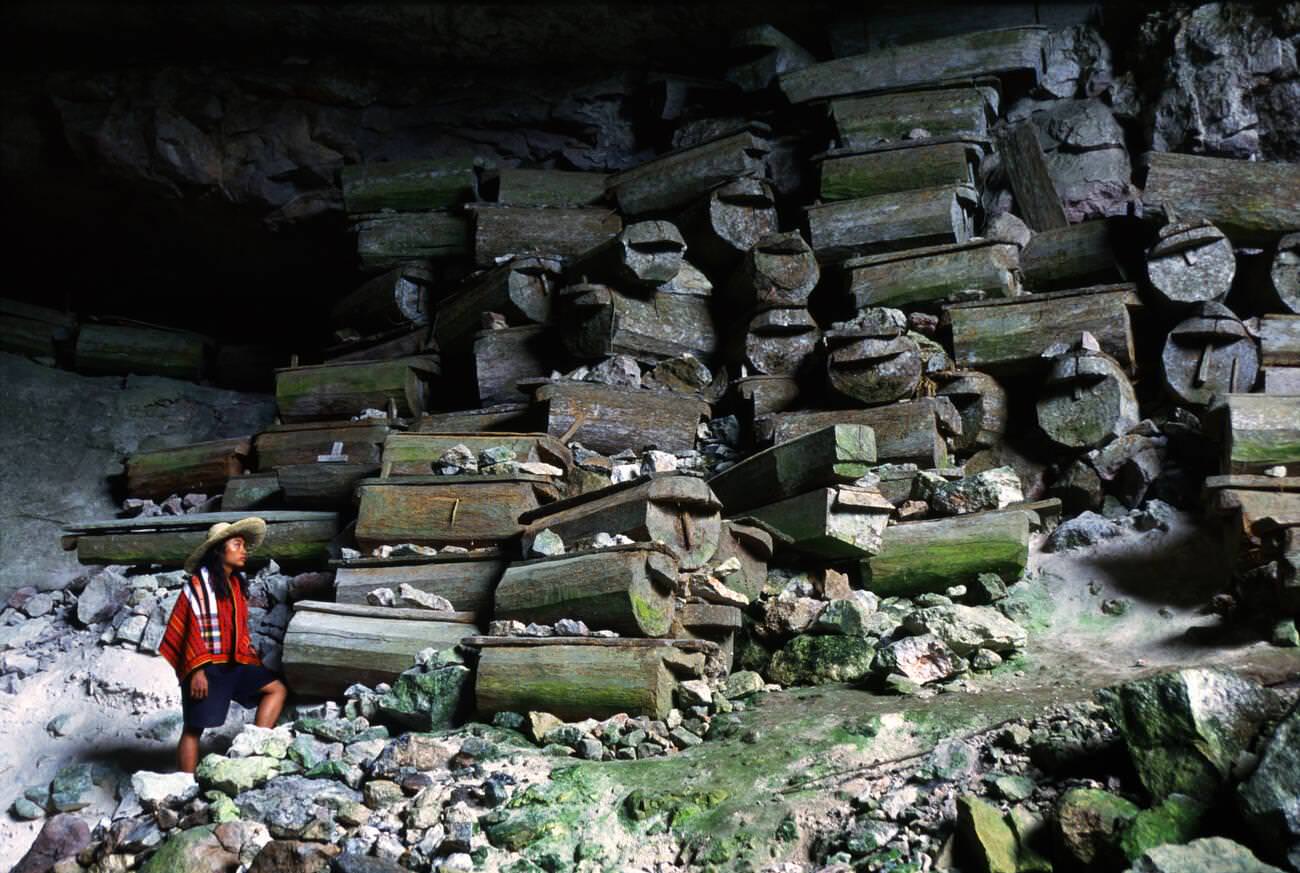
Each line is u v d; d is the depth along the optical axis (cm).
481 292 869
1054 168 845
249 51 1018
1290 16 809
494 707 580
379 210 946
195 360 1041
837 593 639
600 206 905
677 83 933
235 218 1022
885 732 511
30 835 631
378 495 690
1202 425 675
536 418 787
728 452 771
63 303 1119
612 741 546
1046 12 893
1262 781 383
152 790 552
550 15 957
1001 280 766
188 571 636
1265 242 761
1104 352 730
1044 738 467
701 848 463
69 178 1020
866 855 436
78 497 905
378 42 996
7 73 1020
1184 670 429
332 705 630
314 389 870
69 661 732
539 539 630
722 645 618
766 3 933
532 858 475
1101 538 665
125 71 1006
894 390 724
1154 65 853
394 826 502
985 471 704
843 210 809
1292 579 546
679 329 823
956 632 582
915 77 849
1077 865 405
